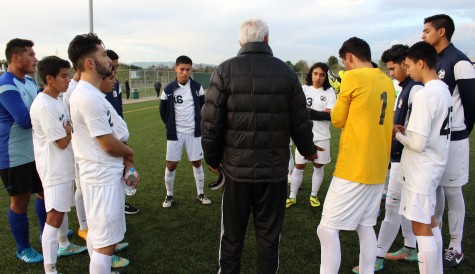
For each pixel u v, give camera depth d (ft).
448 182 9.42
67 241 10.58
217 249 10.94
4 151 9.51
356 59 8.16
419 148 7.55
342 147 7.93
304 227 12.59
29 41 9.87
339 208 7.89
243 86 7.08
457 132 9.26
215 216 13.66
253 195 7.75
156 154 24.52
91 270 7.27
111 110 7.57
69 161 8.94
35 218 13.29
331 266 8.09
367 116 7.53
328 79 14.47
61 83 8.72
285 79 7.27
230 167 7.50
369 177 7.64
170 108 14.17
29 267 9.78
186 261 10.20
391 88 8.00
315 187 14.62
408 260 10.04
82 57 7.13
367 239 8.11
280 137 7.42
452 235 9.79
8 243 11.18
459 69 9.23
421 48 7.86
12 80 9.49
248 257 10.49
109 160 7.32
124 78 97.91
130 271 9.64
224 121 7.39
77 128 7.16
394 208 9.20
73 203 9.25
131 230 12.35
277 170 7.46
